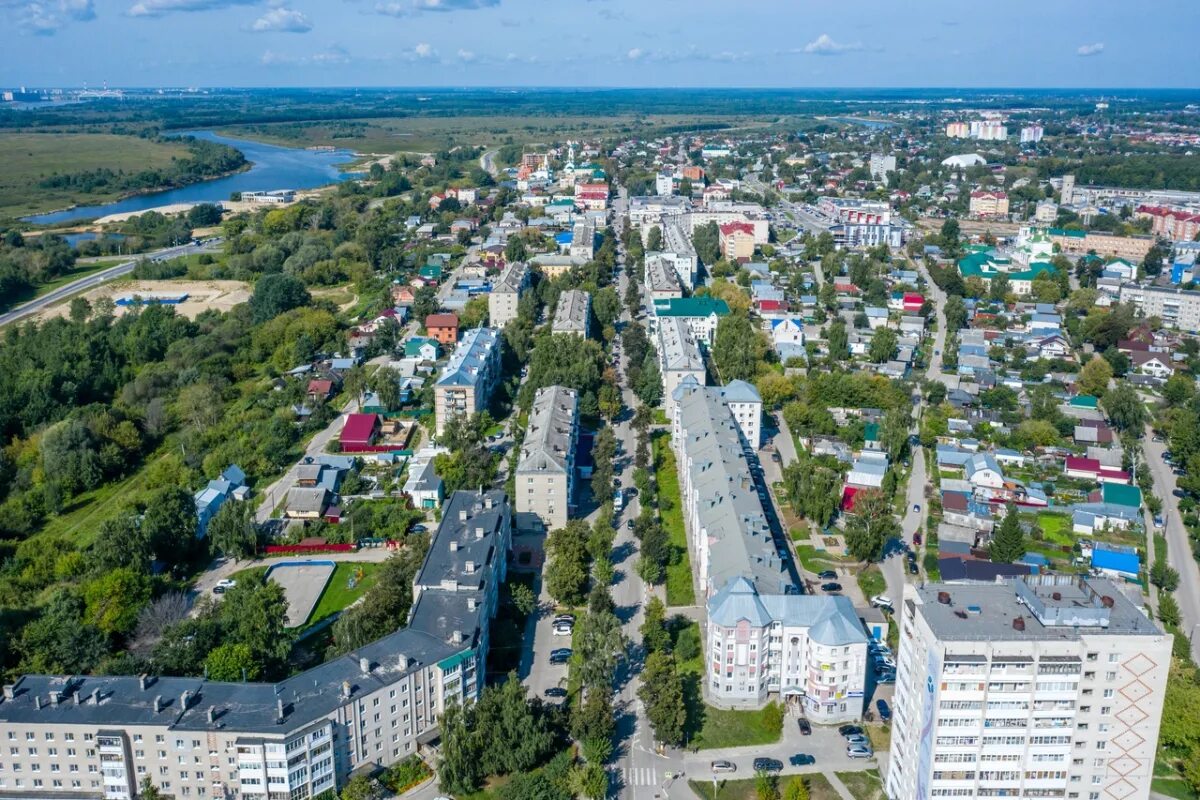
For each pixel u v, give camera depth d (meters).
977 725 196.88
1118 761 199.25
